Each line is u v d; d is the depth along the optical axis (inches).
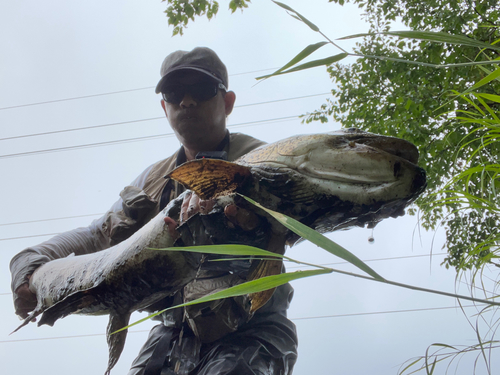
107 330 112.9
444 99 242.8
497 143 83.4
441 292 39.6
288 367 116.8
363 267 39.7
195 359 114.4
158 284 103.5
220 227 87.4
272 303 121.6
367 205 74.4
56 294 117.0
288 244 92.0
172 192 123.3
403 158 77.9
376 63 291.3
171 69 126.9
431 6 271.3
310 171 77.1
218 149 130.7
